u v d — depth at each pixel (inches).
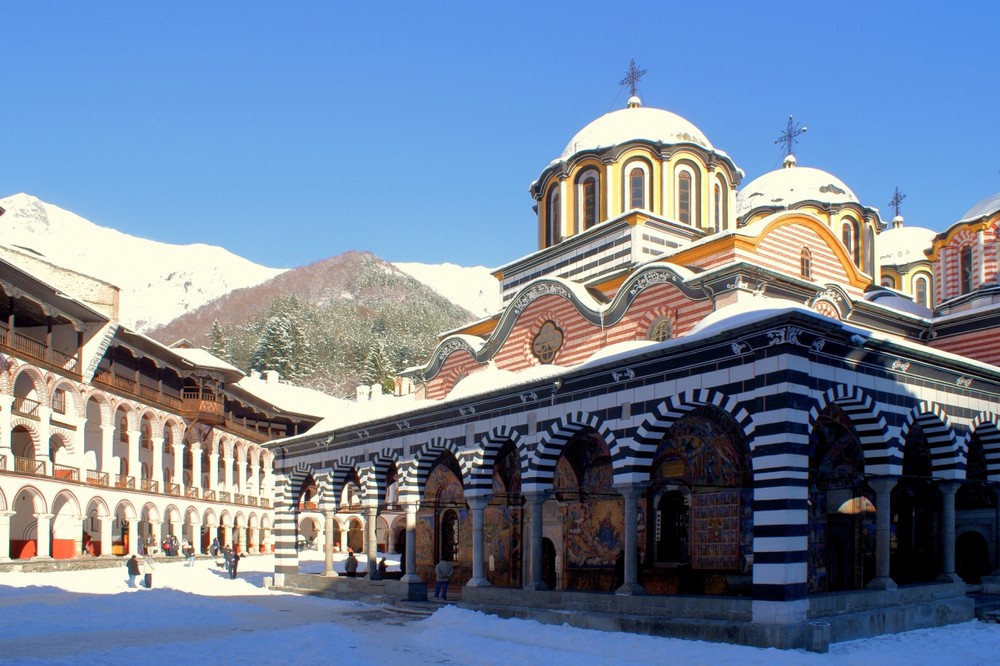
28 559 1764.3
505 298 1733.5
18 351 1771.7
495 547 1387.8
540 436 1067.9
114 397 2165.4
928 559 1188.5
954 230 1603.1
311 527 3385.8
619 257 1485.0
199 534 2541.8
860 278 1406.3
